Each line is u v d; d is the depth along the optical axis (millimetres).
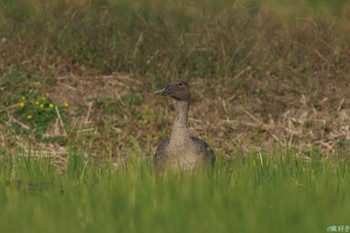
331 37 38281
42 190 22531
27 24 38375
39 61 36906
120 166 25281
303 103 35281
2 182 22766
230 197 20578
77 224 18422
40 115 33688
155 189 21266
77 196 20984
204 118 34500
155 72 36656
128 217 18859
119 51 37500
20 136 32531
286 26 39031
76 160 27172
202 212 18969
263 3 41438
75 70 36719
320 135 33469
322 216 18438
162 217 18703
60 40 37656
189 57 37188
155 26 38500
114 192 21438
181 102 25844
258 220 18266
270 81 36438
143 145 32719
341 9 41250
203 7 39688
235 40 37812
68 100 34875
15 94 34812
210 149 26062
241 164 25797
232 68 37062
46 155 31062
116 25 38594
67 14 38781
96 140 32688
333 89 36219
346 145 32719
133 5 40000
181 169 24812
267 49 37781
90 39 37781
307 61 37438
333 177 23641
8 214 19266
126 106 34719
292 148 30844
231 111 34781
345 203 19594
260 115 34656
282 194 20609
